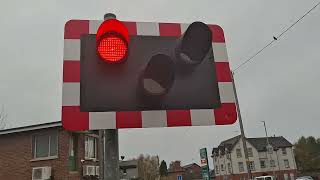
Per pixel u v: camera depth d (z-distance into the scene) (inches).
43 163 677.3
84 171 697.0
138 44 112.8
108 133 104.3
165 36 115.5
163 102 108.5
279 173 2628.0
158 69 103.3
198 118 110.3
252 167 2613.2
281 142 2726.4
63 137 671.8
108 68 107.4
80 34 110.4
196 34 105.0
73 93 104.4
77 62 107.4
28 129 690.8
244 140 885.8
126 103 105.7
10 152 706.8
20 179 689.6
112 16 108.0
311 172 2770.7
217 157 2883.9
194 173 3479.3
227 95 114.4
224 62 118.0
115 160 102.5
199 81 113.3
